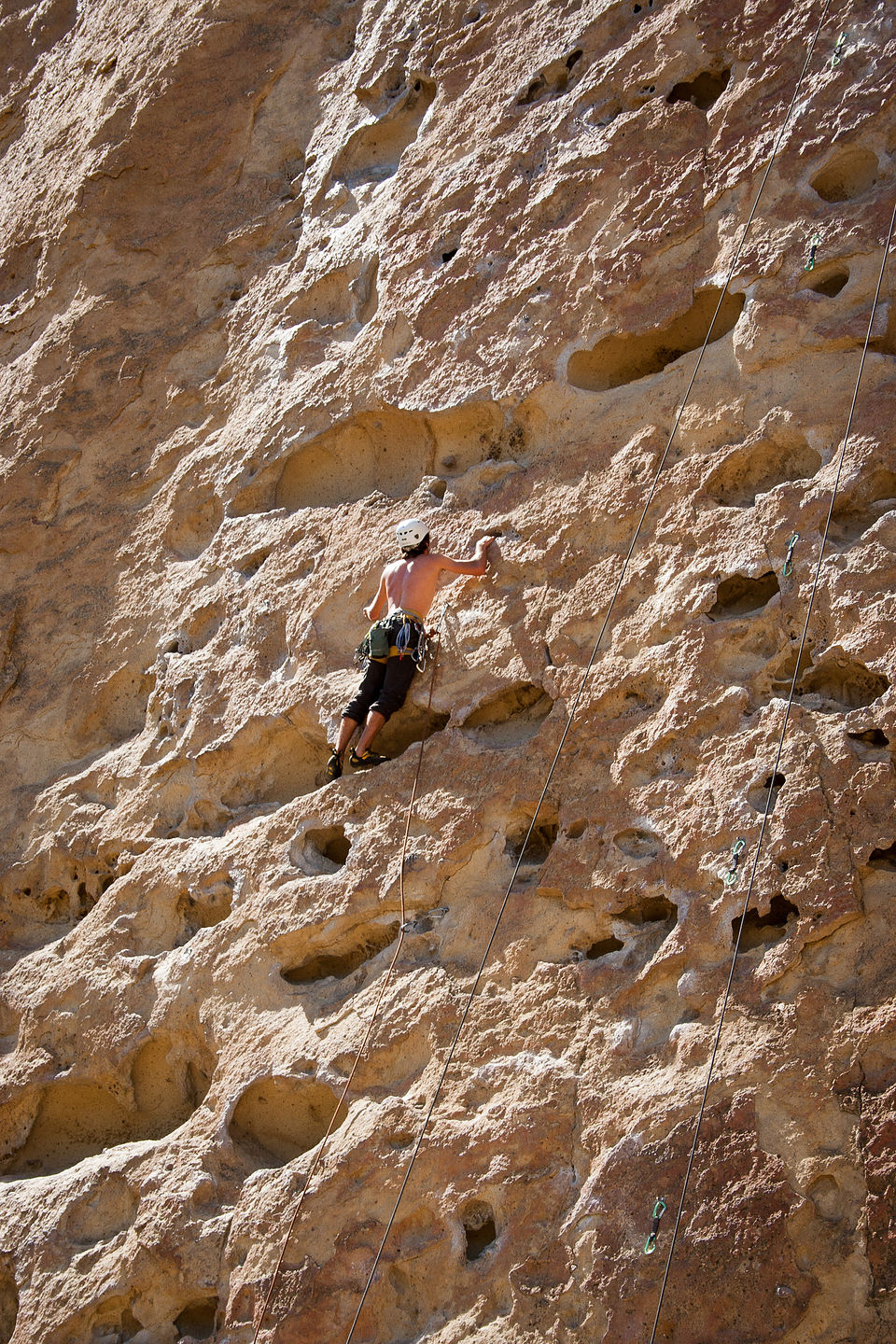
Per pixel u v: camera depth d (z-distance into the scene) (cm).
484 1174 650
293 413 941
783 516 712
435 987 716
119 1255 732
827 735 659
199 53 1134
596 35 895
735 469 751
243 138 1105
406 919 748
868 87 764
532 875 731
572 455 807
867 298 732
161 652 949
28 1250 756
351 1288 660
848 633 675
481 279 880
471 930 728
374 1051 713
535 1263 620
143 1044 816
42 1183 786
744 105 808
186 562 979
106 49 1248
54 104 1289
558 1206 629
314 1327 659
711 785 680
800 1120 595
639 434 786
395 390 888
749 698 693
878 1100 585
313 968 791
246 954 790
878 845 628
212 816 873
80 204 1148
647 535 759
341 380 924
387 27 1030
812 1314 566
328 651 852
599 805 712
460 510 840
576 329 825
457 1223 650
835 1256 569
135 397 1059
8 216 1237
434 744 782
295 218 1047
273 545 917
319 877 786
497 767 754
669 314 792
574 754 734
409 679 789
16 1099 836
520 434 842
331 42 1099
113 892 870
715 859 662
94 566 1020
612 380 838
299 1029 751
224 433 995
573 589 772
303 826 806
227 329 1038
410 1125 683
